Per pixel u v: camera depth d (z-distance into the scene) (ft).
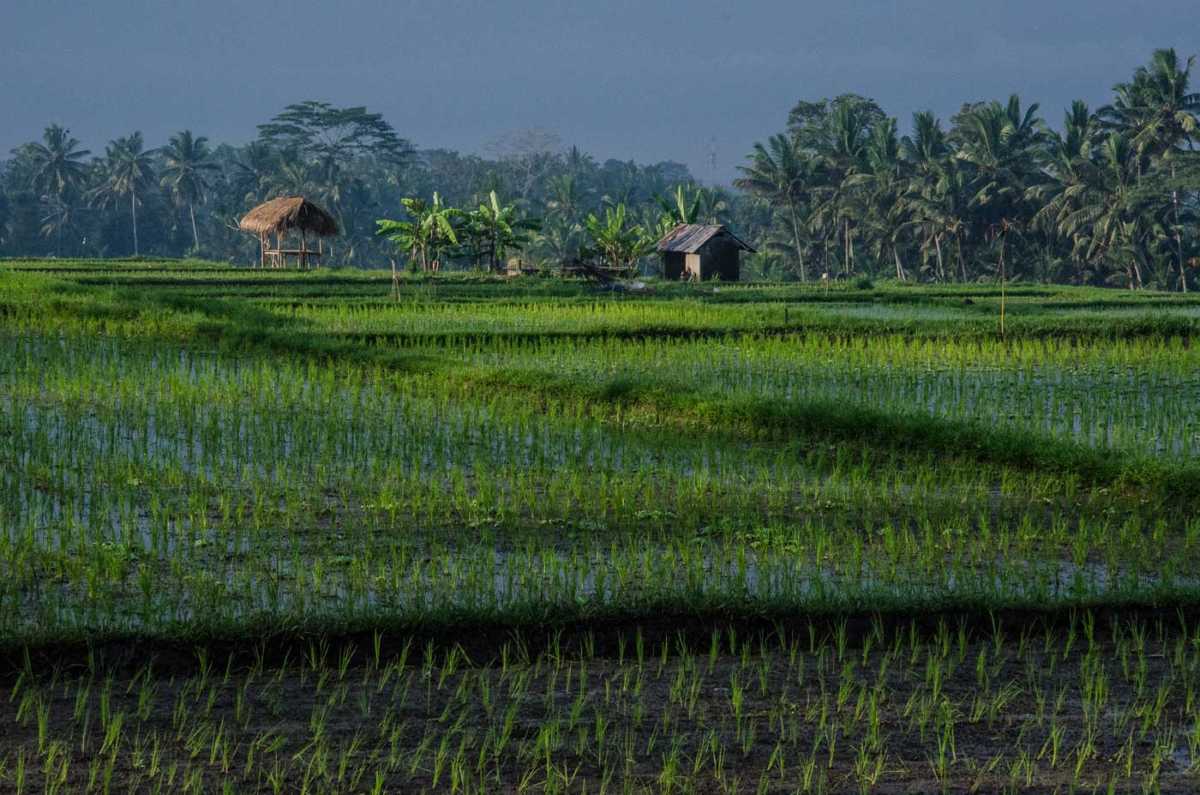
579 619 45.19
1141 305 221.05
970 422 78.84
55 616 43.96
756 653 43.75
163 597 47.14
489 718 37.60
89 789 32.32
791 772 34.04
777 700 39.34
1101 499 66.39
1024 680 41.45
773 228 534.37
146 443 73.41
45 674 40.37
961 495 66.80
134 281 236.84
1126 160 368.89
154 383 94.84
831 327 149.28
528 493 65.10
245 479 66.59
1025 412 93.20
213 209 619.67
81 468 67.15
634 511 61.82
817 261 469.57
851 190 438.40
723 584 50.03
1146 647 44.83
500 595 48.29
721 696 39.55
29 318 135.13
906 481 69.97
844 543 56.95
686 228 336.49
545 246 469.98
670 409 89.04
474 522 59.06
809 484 68.69
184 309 144.56
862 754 34.94
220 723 36.88
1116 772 34.35
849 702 39.19
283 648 42.68
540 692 39.81
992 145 389.39
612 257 311.88
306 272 287.69
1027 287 278.87
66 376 96.73
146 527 57.16
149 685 39.73
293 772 33.63
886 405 93.61
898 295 228.84
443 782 33.19
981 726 37.47
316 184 556.10
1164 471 66.69
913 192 409.90
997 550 56.44
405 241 294.66
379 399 92.68
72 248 599.57
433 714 37.88
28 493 61.82
